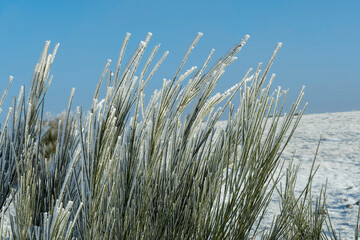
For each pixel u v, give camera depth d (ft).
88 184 4.41
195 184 5.52
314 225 8.34
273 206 16.12
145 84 5.21
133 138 5.11
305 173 24.72
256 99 5.47
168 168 5.54
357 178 22.75
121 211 4.98
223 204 5.55
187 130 5.67
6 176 5.56
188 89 5.66
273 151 5.60
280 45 5.40
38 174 5.59
